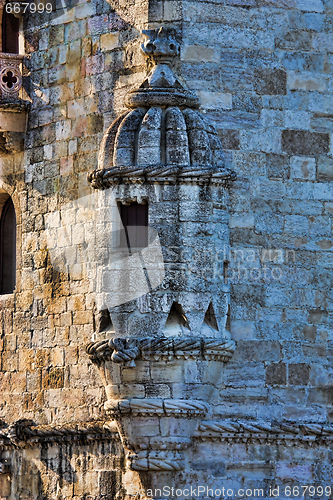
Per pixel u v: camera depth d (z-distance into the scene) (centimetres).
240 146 3728
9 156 4203
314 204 3791
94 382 3809
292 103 3800
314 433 3666
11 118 4122
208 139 3591
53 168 4025
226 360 3622
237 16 3766
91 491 3769
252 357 3672
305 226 3778
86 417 3822
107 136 3625
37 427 3959
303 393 3709
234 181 3706
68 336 3919
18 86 4100
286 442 3662
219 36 3744
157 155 3534
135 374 3516
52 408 3953
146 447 3541
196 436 3591
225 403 3631
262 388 3669
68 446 3869
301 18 3834
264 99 3769
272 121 3772
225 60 3741
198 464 3594
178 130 3550
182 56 3706
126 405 3516
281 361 3700
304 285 3756
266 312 3703
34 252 4084
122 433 3566
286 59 3806
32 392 4041
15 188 4175
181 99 3597
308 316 3750
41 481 3953
